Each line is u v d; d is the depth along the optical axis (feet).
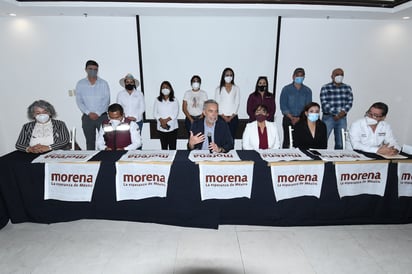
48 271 5.56
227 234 6.88
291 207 6.93
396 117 14.60
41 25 12.59
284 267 5.73
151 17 12.58
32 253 6.10
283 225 7.09
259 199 6.82
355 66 13.69
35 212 7.01
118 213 7.05
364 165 6.62
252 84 13.71
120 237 6.73
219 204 6.86
